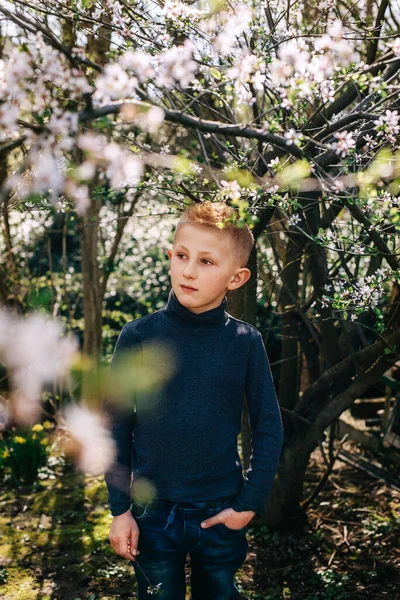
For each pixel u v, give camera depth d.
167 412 1.53
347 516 2.86
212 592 1.64
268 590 2.33
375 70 2.03
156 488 1.56
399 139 1.89
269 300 2.72
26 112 1.53
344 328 2.65
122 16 1.83
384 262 3.26
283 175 1.46
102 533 2.80
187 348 1.54
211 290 1.52
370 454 3.51
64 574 2.47
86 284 3.59
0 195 1.23
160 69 1.45
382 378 3.33
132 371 0.92
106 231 5.47
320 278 2.43
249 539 2.67
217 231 1.50
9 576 2.45
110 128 1.41
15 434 3.46
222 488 1.58
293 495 2.68
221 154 2.59
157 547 1.56
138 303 5.60
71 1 1.67
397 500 2.99
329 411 2.47
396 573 2.42
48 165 1.23
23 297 3.47
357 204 1.66
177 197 2.16
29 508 3.04
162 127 3.05
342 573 2.43
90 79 1.66
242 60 1.33
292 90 1.27
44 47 1.21
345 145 1.38
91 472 3.43
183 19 1.68
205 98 2.32
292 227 2.46
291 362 2.73
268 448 1.58
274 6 1.99
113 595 2.33
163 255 6.19
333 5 1.93
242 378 1.58
